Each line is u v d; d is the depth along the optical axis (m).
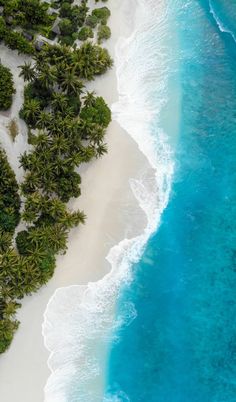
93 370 55.28
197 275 57.97
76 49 58.56
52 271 54.75
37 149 55.06
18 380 54.53
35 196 53.75
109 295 56.59
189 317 57.12
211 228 58.94
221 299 57.66
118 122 59.78
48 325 55.41
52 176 54.34
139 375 55.75
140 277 57.34
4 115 58.66
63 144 54.19
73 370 55.06
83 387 54.91
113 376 55.47
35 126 57.38
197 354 56.47
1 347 52.84
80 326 55.81
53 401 54.34
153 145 59.75
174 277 57.72
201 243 58.59
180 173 59.75
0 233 53.75
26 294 55.31
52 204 53.81
